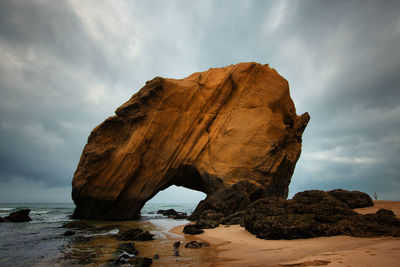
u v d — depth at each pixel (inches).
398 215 512.1
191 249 395.9
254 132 988.6
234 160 954.7
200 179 1066.1
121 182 981.2
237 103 1084.5
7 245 457.7
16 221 903.7
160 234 589.0
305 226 404.5
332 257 244.7
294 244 362.6
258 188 874.8
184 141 1059.3
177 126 1067.3
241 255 328.2
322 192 580.1
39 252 397.4
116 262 318.0
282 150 1021.2
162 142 1051.9
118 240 503.2
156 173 1027.9
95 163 984.3
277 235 415.2
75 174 1058.7
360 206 665.6
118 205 1010.7
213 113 1106.1
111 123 1066.1
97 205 999.0
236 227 615.8
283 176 1073.5
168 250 389.4
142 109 1061.1
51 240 509.4
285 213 468.1
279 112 1104.8
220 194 863.1
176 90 1079.0
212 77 1159.0
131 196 1013.8
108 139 1060.5
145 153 1037.2
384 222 410.0
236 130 1016.9
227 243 436.5
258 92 1085.8
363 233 378.9
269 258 290.0
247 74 1120.8
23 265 323.9
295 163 1158.3
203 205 950.4
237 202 814.5
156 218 1160.8
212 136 1061.8
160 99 1067.3
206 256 339.9
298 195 605.6
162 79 1076.5
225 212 812.6
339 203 546.9
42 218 1071.0
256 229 470.3
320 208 465.7
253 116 1029.8
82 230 670.5
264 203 545.6
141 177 1029.2
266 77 1122.7
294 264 241.9
